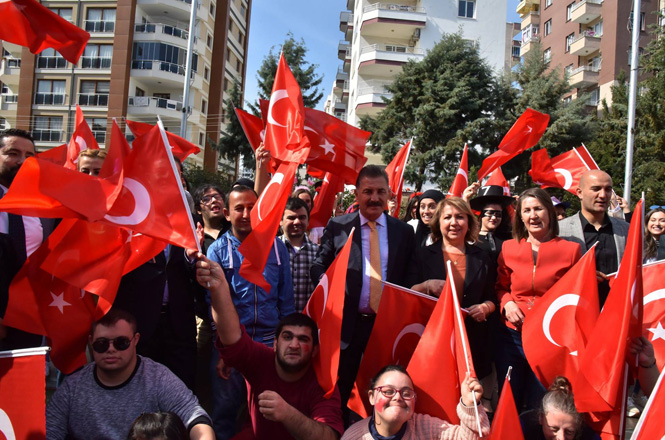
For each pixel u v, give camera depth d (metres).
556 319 3.66
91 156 4.40
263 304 4.27
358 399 3.72
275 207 3.72
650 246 5.76
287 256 4.54
